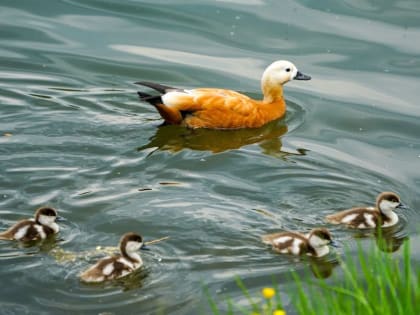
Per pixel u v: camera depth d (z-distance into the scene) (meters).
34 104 18.38
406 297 9.83
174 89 18.28
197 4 23.50
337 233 14.03
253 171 15.95
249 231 13.80
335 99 19.33
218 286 12.26
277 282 12.40
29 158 16.05
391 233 14.11
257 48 21.34
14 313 11.47
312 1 23.61
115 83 19.61
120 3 23.53
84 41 21.44
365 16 22.88
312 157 16.69
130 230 13.73
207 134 17.86
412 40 21.50
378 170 16.20
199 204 14.55
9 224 13.84
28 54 20.67
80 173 15.58
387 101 19.16
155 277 12.45
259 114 18.39
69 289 12.07
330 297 10.20
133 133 17.45
